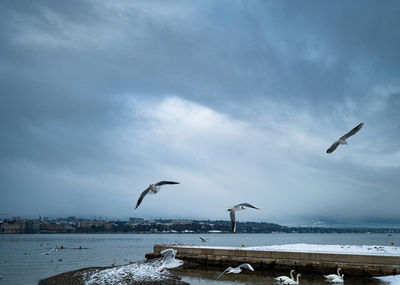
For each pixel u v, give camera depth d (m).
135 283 28.44
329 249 40.75
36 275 38.00
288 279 27.02
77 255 69.56
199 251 39.34
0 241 159.50
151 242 154.50
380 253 32.97
